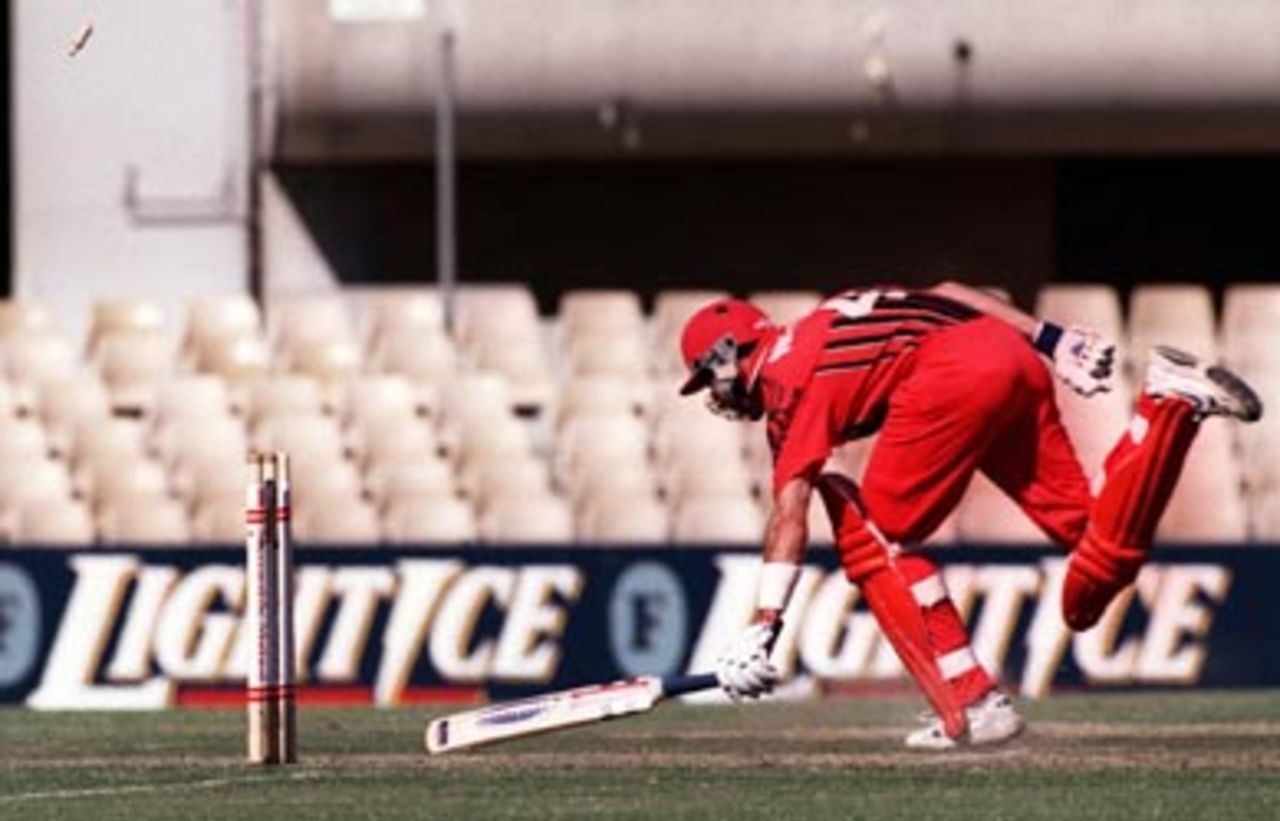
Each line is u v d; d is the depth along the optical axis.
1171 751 33.06
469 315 62.00
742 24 61.59
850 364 31.52
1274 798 28.14
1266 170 68.25
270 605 31.64
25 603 49.47
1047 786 29.17
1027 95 61.53
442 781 30.09
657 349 61.00
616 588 49.66
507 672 49.62
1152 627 49.41
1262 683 49.59
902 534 32.16
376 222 64.19
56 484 57.44
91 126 62.84
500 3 61.59
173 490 57.41
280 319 61.25
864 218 65.44
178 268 63.16
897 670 48.88
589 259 65.44
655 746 34.53
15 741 36.62
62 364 60.38
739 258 65.44
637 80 61.66
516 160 64.69
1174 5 61.53
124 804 28.41
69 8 62.47
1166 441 31.58
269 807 28.05
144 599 49.38
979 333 31.78
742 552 49.53
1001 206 65.31
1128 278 67.50
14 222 63.81
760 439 58.22
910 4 61.47
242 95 62.72
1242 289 61.59
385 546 49.66
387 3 61.53
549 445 61.25
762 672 30.52
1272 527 57.72
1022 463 32.56
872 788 29.14
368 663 49.59
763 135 61.94
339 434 57.81
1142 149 62.19
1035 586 49.34
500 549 49.66
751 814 27.25
